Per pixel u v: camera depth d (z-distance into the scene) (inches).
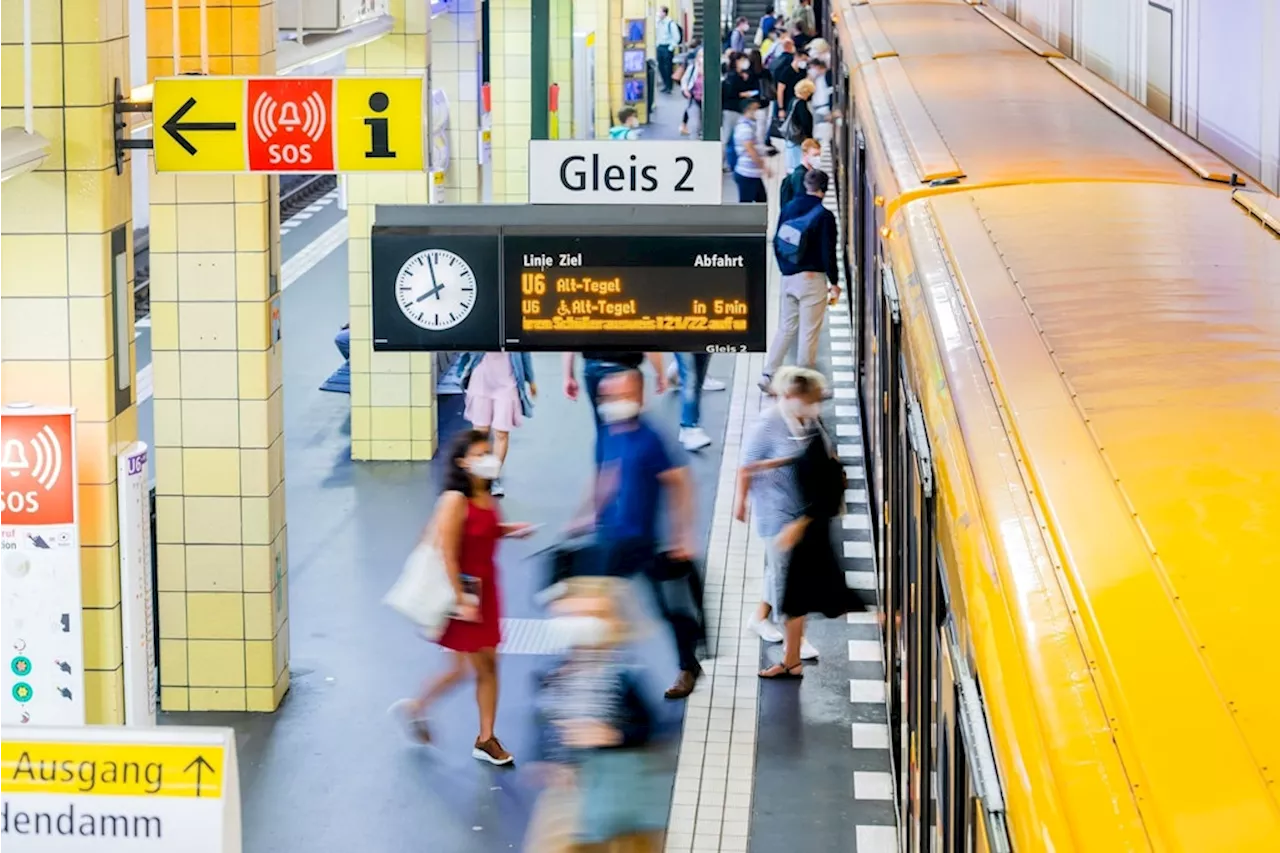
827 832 337.1
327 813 350.0
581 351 359.9
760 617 432.5
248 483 396.2
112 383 329.1
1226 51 266.7
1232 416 138.6
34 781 195.6
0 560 312.3
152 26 389.7
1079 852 96.3
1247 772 94.6
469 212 356.8
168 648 400.5
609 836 329.1
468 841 338.3
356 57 572.1
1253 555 115.5
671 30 1649.9
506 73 882.8
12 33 319.3
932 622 189.3
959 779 150.9
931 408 185.5
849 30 615.2
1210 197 232.7
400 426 600.4
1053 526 127.9
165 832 194.7
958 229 227.5
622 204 359.9
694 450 600.1
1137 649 108.5
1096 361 157.6
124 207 335.0
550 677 343.6
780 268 637.3
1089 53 442.9
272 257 399.9
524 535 386.9
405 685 414.3
